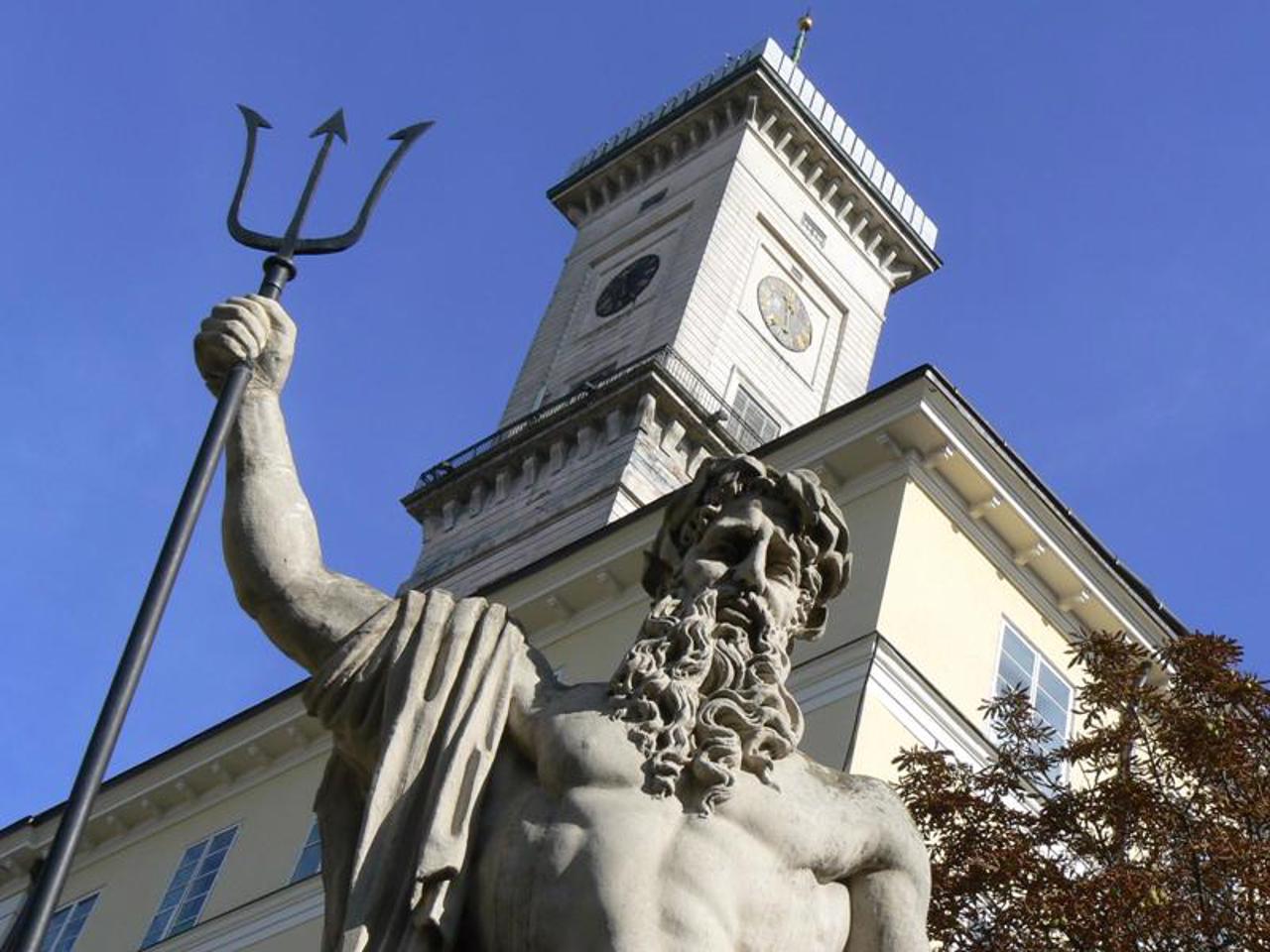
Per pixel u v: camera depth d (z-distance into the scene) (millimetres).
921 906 3848
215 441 4051
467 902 3623
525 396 62156
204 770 33781
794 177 66000
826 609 4152
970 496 28688
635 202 67500
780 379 61719
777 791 3754
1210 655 15875
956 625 27531
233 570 3971
